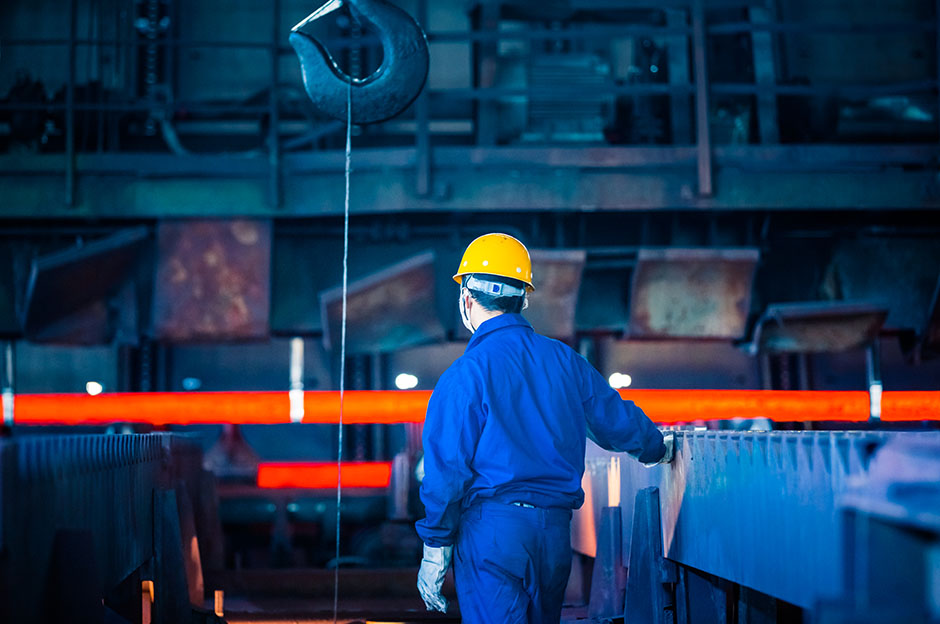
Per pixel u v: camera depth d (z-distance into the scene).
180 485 7.35
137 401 8.98
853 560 2.35
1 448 3.02
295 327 12.49
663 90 12.06
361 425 14.97
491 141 12.91
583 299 12.66
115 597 6.07
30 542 3.29
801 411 9.20
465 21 15.22
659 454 4.71
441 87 15.10
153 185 12.12
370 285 11.54
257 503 13.09
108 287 12.05
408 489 11.69
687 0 12.36
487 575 4.11
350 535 13.37
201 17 15.07
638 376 15.56
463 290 4.54
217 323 12.06
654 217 12.79
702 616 4.96
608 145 12.88
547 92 12.02
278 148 12.09
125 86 14.68
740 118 13.09
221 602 6.91
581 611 6.96
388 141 15.05
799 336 12.20
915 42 15.27
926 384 15.65
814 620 2.38
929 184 12.06
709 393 9.05
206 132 14.95
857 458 2.79
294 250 12.59
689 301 12.22
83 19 14.97
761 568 3.62
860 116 13.59
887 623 2.04
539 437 4.17
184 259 12.10
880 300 12.78
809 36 15.12
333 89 6.07
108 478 4.45
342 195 12.02
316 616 7.23
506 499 4.13
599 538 6.11
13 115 12.94
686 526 4.62
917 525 1.95
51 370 15.32
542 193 11.95
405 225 12.47
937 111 13.67
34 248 12.54
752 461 3.72
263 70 15.02
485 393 4.11
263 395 8.77
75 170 12.09
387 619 6.69
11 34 14.95
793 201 12.05
